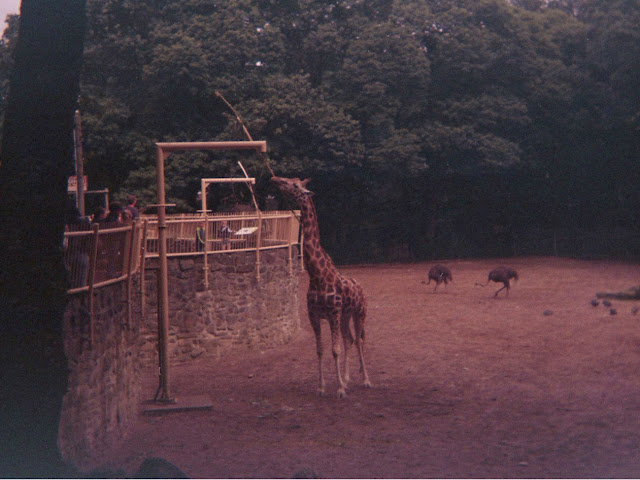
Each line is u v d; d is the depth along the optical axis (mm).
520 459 8586
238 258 18203
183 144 12305
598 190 51531
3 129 5930
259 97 39344
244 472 8148
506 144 44531
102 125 36062
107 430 9023
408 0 46062
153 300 16422
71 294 7746
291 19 42812
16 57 5914
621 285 30828
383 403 12117
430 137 43281
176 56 36062
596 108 48594
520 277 35469
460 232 52250
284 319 19953
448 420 10789
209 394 13258
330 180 43688
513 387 13094
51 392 5707
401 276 36844
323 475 8000
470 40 44875
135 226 10883
